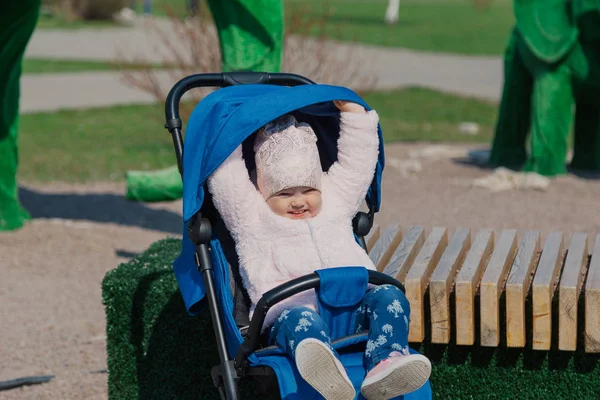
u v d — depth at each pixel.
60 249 8.88
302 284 3.94
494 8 50.19
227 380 4.00
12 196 9.47
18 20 8.70
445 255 5.15
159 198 8.93
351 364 4.02
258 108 4.06
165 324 5.19
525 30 11.33
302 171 4.30
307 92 4.14
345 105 4.42
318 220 4.37
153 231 9.79
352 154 4.44
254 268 4.25
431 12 45.62
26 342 6.71
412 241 5.50
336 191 4.47
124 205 10.99
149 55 25.06
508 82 12.21
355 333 4.07
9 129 9.32
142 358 5.25
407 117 17.66
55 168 13.09
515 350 4.79
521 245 5.33
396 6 37.50
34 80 21.30
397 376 3.77
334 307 4.10
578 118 11.90
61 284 7.97
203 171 4.16
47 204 10.99
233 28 7.00
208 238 4.21
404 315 4.04
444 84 21.80
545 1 11.23
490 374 4.84
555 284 5.02
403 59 25.75
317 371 3.73
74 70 22.81
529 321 4.77
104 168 13.14
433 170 12.20
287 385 3.82
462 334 4.66
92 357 6.45
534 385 4.79
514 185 10.85
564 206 9.93
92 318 7.22
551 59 11.15
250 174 4.61
